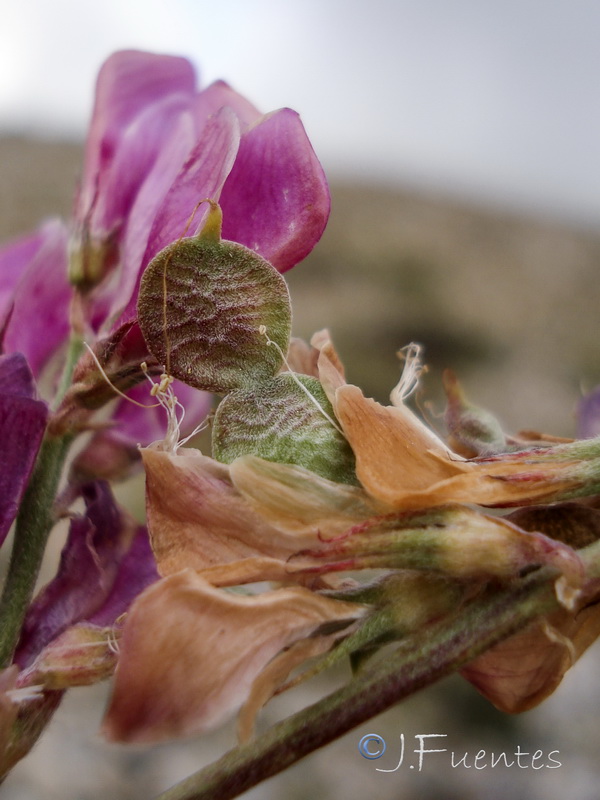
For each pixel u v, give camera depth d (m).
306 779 0.15
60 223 0.05
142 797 0.14
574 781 0.16
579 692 0.17
